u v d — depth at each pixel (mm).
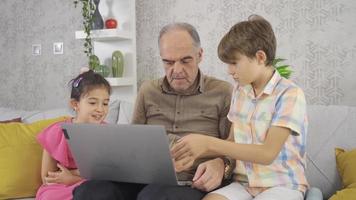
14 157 1802
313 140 1789
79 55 3258
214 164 1391
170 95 1657
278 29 2518
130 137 1156
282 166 1333
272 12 2527
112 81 2668
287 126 1230
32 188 1796
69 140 1294
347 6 2332
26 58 3514
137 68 2969
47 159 1690
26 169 1795
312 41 2434
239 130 1432
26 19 3477
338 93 2385
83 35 2799
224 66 2680
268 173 1340
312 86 2451
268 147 1207
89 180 1360
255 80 1354
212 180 1324
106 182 1306
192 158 1212
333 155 1736
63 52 3330
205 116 1611
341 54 2363
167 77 1599
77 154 1318
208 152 1406
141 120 1727
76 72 3287
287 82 1353
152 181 1282
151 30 2902
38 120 2131
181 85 1565
